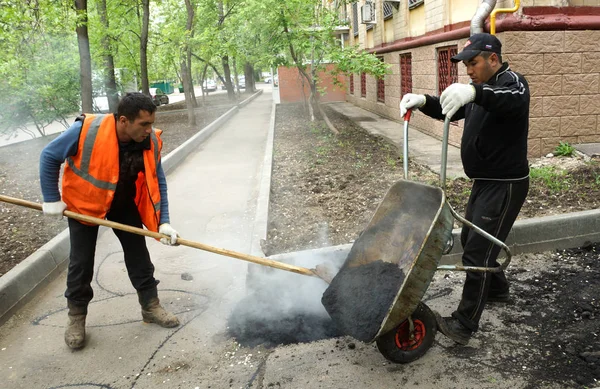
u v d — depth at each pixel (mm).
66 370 3336
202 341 3598
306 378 3078
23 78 11742
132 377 3227
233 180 8812
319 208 6250
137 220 3664
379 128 13445
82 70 10938
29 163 11031
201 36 15070
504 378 2932
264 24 11484
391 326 2758
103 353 3510
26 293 4355
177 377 3195
